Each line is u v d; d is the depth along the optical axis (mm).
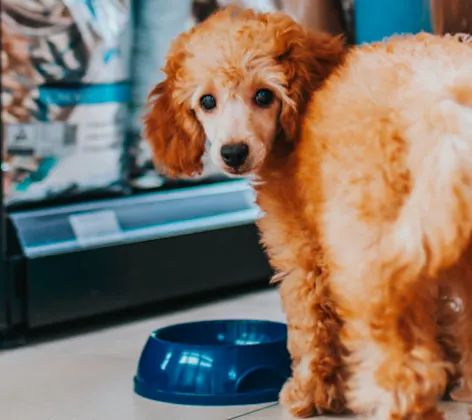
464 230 1155
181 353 1863
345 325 1338
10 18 2422
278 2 2828
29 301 2363
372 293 1255
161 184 2893
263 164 1590
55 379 2033
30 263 2359
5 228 2352
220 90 1541
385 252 1230
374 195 1253
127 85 2713
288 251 1591
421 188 1188
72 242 2479
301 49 1526
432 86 1268
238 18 1616
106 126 2660
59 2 2506
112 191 2730
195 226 2787
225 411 1767
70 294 2449
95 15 2592
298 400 1703
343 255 1292
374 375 1277
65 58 2537
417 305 1265
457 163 1164
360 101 1319
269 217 1605
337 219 1302
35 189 2541
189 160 1669
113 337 2422
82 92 2592
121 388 1949
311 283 1585
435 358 1267
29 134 2496
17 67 2451
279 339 1935
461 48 1378
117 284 2562
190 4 2816
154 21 2752
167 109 1681
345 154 1300
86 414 1778
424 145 1210
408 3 1993
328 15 2281
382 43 1480
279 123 1551
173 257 2709
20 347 2338
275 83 1513
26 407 1836
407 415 1246
